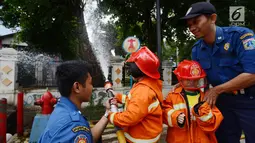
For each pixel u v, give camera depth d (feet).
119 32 48.08
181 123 7.77
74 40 43.11
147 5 36.76
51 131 5.41
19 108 18.98
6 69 24.98
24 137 18.57
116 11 40.63
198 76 8.14
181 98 8.30
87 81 6.12
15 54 25.55
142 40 48.42
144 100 7.17
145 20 42.70
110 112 7.32
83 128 5.50
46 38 44.75
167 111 8.11
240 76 7.65
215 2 34.17
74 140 5.26
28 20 44.04
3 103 15.39
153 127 7.52
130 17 42.68
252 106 8.33
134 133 7.57
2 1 43.98
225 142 9.11
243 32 7.91
